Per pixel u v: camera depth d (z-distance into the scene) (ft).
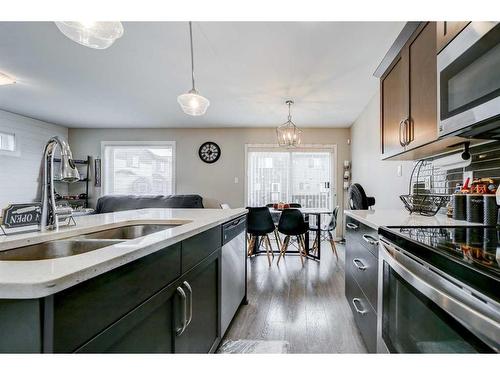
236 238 7.44
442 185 6.94
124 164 20.65
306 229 13.26
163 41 8.31
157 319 3.38
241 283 8.00
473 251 2.83
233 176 19.98
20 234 3.82
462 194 5.45
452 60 4.17
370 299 5.41
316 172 19.84
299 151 19.76
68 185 20.58
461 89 3.98
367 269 5.64
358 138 16.74
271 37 8.01
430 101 5.02
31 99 13.97
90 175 20.56
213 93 12.75
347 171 18.90
